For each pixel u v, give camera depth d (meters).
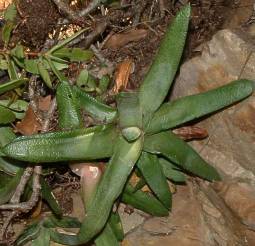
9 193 0.52
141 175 0.52
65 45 0.52
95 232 0.48
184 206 0.58
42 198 0.54
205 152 0.56
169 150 0.50
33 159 0.46
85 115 0.50
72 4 0.55
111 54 0.57
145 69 0.56
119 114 0.48
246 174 0.54
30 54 0.51
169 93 0.56
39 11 0.52
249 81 0.49
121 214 0.58
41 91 0.55
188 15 0.47
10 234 0.55
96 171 0.50
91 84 0.54
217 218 0.57
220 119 0.53
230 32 0.51
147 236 0.56
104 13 0.55
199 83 0.54
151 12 0.57
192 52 0.56
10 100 0.52
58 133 0.47
